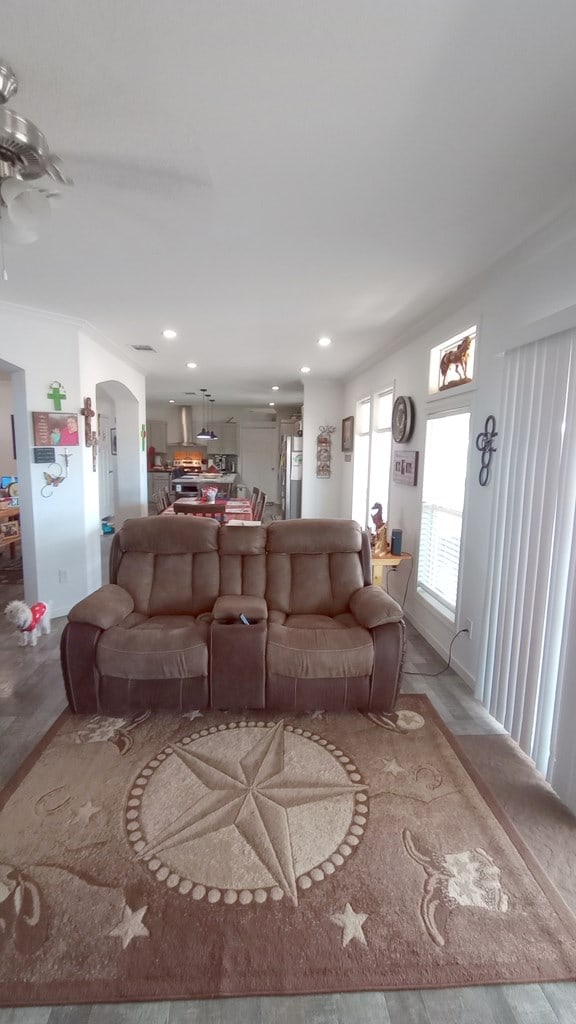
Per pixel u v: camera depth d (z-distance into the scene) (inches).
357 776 81.4
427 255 95.9
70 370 146.1
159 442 452.8
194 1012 47.7
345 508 266.8
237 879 61.8
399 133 59.3
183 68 49.2
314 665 95.1
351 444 249.1
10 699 104.2
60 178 57.3
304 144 61.6
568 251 78.6
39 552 144.1
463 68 48.9
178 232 86.8
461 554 116.9
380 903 58.7
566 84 50.7
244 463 457.4
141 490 252.7
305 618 114.0
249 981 50.3
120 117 56.4
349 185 71.3
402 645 98.0
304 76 50.2
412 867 63.8
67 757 84.9
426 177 69.1
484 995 49.6
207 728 94.3
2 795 75.4
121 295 122.4
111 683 95.7
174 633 97.4
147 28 44.6
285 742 90.4
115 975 50.4
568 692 74.1
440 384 136.0
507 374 92.2
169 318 143.5
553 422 77.9
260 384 294.4
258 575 122.3
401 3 41.8
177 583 120.3
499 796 77.6
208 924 55.9
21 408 138.8
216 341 173.5
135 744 88.9
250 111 55.4
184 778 80.2
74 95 52.9
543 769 82.3
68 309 135.6
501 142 60.9
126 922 56.0
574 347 73.3
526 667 86.0
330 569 123.6
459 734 94.4
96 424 165.6
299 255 96.4
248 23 44.0
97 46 46.6
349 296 121.3
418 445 149.3
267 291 118.5
